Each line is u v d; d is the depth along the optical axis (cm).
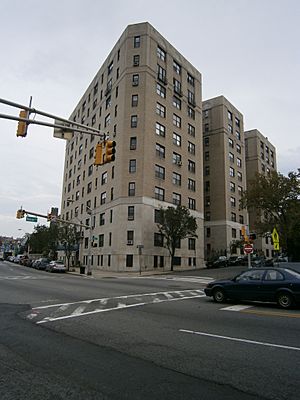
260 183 3794
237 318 939
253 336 728
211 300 1356
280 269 1192
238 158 6812
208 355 592
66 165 7212
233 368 526
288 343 670
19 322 882
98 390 442
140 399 417
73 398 419
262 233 3947
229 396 427
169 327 820
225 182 6150
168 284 2270
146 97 4431
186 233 4141
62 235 4641
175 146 4875
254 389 448
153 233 4238
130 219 4144
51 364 545
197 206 5194
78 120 6600
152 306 1171
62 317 952
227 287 1257
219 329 798
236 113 6962
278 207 3694
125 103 4469
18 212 3203
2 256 11106
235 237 6228
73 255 5797
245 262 4772
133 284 2180
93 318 938
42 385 459
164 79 4806
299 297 1098
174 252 4291
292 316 969
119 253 4091
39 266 4766
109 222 4475
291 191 3628
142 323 869
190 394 432
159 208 4381
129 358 575
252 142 7806
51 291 1638
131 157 4300
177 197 4784
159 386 456
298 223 3459
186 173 5044
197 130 5488
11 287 1823
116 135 4606
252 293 1194
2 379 481
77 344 666
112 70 5062
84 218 5538
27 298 1373
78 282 2248
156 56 4766
